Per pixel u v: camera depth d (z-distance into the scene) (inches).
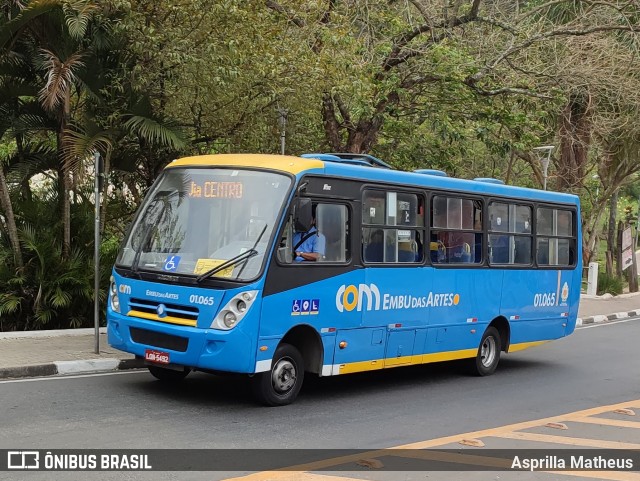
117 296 385.7
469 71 764.0
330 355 393.1
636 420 384.2
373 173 420.2
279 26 621.9
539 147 1040.2
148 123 551.8
